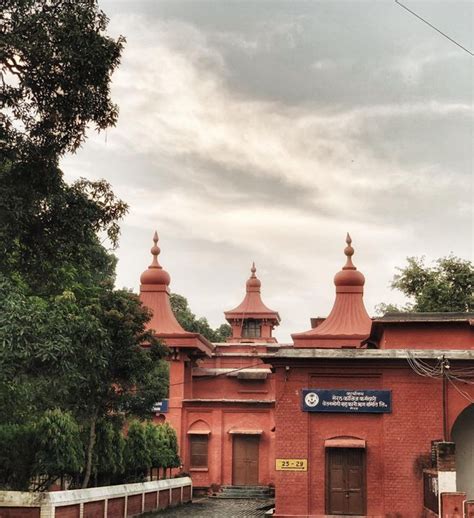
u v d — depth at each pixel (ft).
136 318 79.10
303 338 129.49
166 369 125.39
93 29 55.11
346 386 76.89
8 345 50.42
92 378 71.72
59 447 66.39
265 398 133.28
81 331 61.98
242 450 123.13
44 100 56.65
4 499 61.00
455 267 140.15
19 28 52.65
